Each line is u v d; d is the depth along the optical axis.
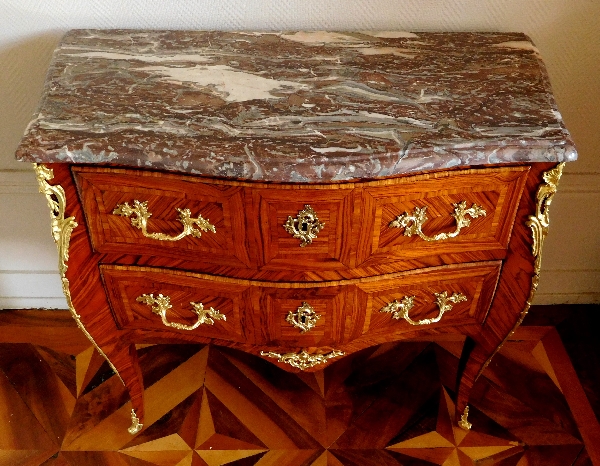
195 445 1.27
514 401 1.35
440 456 1.26
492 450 1.26
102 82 0.92
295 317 0.98
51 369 1.39
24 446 1.26
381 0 1.09
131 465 1.23
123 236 0.91
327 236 0.88
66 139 0.79
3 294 1.51
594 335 1.49
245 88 0.92
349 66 0.98
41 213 1.37
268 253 0.90
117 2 1.08
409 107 0.88
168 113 0.85
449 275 0.96
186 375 1.39
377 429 1.30
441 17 1.12
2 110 1.21
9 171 1.30
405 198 0.85
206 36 1.07
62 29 1.12
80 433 1.28
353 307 0.98
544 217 0.88
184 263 0.93
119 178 0.83
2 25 1.10
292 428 1.30
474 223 0.90
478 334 1.08
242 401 1.34
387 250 0.91
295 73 0.96
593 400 1.35
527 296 0.98
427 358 1.43
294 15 1.12
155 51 1.02
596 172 1.34
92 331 1.02
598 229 1.43
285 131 0.82
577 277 1.53
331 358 1.07
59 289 1.51
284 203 0.84
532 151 0.80
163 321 1.01
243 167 0.77
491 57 1.01
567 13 1.11
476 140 0.80
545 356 1.44
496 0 1.09
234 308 0.98
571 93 1.22
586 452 1.26
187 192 0.84
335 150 0.78
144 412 1.28
